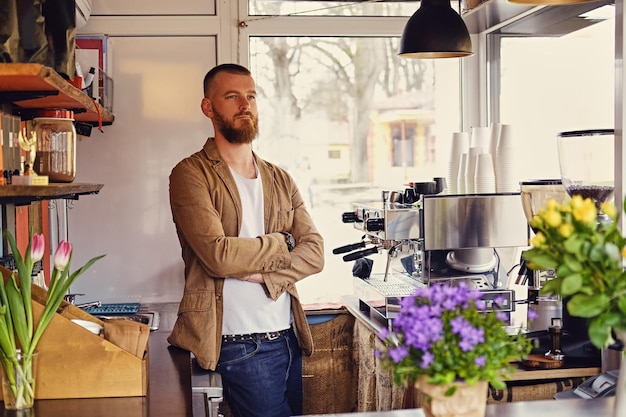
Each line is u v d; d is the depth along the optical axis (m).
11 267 2.93
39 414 2.28
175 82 4.31
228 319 3.18
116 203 4.30
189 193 3.16
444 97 4.49
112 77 4.26
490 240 3.28
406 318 1.67
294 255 3.29
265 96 4.41
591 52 3.45
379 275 3.96
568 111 3.66
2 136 2.45
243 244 3.11
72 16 2.81
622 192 2.72
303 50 4.41
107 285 4.31
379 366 3.49
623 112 2.72
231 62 4.33
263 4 4.37
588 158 2.71
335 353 4.12
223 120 3.26
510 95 4.27
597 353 2.89
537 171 3.99
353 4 4.40
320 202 4.47
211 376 3.04
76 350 2.45
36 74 2.19
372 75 4.46
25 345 2.33
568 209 1.69
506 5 3.65
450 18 3.25
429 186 3.44
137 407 2.36
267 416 3.23
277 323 3.24
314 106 4.44
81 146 4.28
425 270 3.34
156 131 4.31
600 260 1.63
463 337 1.63
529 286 3.21
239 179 3.28
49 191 2.30
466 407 1.72
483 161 3.46
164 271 4.34
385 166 4.49
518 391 2.84
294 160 4.45
